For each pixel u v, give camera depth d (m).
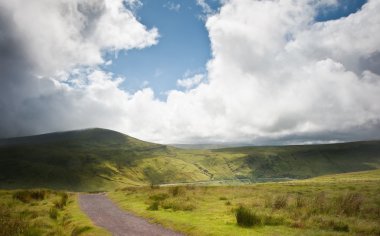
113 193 75.81
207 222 23.67
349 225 21.97
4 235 20.30
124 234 20.53
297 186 81.50
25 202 48.06
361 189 63.12
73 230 23.48
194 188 71.19
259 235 18.77
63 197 49.44
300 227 21.62
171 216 27.34
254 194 54.38
